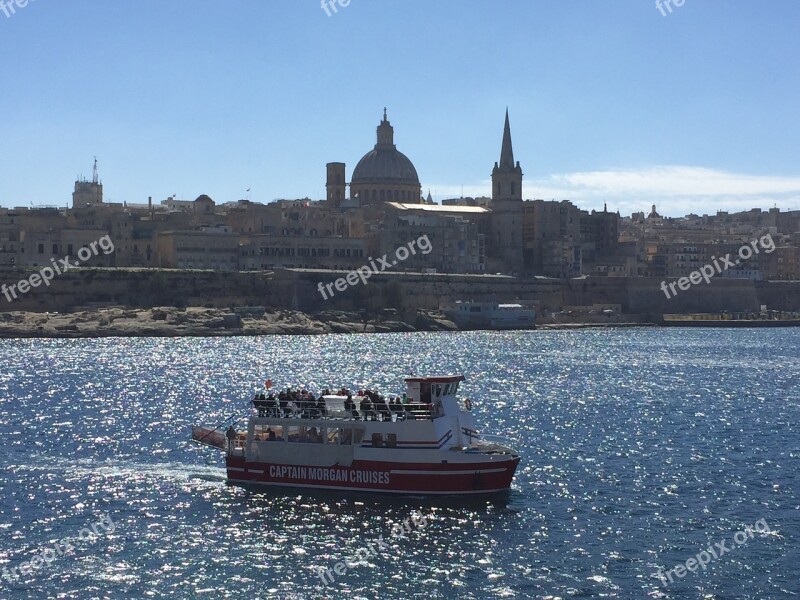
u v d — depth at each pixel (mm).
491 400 164125
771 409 154000
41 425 130000
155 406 151000
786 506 90438
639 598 68438
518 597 68312
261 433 96750
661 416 145375
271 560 74500
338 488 92062
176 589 69000
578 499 91750
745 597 68750
